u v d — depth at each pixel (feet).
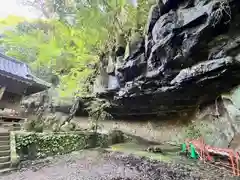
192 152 38.50
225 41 26.11
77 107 67.41
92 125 67.05
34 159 33.50
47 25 54.80
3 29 56.03
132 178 25.00
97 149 49.75
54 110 74.13
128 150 48.24
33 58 76.59
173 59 31.71
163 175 26.16
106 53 52.85
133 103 55.67
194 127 47.85
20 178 23.81
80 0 43.70
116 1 41.57
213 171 27.37
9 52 71.72
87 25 46.34
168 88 38.09
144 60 38.83
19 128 45.19
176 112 55.98
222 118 36.58
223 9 23.27
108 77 55.31
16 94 49.85
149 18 34.83
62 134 43.75
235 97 30.53
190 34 27.50
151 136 64.80
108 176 25.84
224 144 34.55
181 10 29.66
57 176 25.35
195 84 33.24
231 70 26.84
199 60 30.22
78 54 55.01
